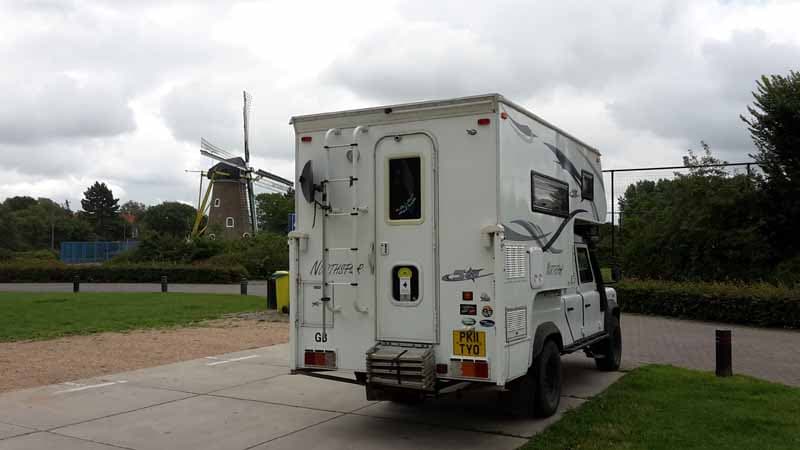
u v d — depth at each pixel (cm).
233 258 4341
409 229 663
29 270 4053
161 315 1819
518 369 655
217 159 5912
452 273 642
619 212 2484
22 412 768
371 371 642
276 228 9019
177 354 1191
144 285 3694
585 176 923
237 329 1542
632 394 828
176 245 4569
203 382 948
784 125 2219
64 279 4053
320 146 712
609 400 793
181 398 848
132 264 4128
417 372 621
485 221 632
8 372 1007
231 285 3675
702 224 2242
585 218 916
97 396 855
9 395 856
